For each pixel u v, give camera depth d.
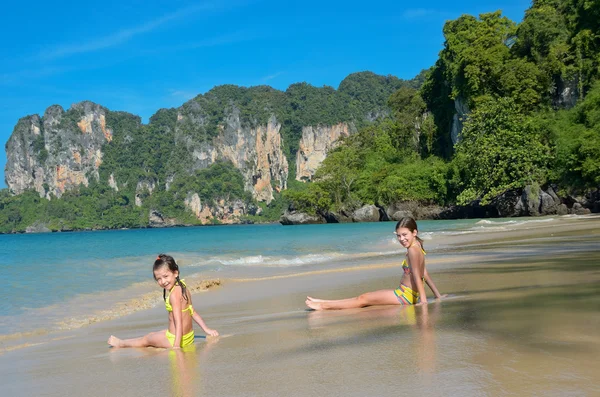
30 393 3.90
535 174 56.97
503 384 2.88
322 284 10.84
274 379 3.51
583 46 60.97
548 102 64.25
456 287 7.68
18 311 9.99
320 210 92.38
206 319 7.46
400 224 6.46
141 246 35.78
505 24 79.56
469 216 69.62
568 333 3.88
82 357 5.38
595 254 11.23
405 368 3.38
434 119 89.75
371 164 93.31
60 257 25.59
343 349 4.17
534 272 8.78
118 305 10.59
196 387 3.54
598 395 2.62
